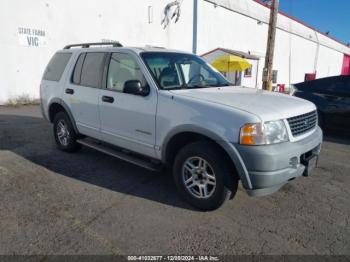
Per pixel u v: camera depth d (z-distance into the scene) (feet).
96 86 14.61
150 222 10.18
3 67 35.99
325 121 23.79
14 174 14.14
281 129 9.87
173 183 13.51
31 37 37.65
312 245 9.06
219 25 69.51
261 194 9.95
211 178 10.62
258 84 84.12
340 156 18.43
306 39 109.81
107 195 12.17
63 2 39.91
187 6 60.39
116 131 13.75
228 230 9.80
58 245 8.78
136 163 12.89
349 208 11.48
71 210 10.87
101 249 8.64
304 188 13.28
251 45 83.05
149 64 12.59
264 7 85.81
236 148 9.52
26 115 29.66
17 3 35.76
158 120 11.64
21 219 10.17
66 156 16.93
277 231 9.79
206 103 10.43
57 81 17.26
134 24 50.26
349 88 22.76
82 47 16.93
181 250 8.70
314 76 111.34
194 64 14.53
